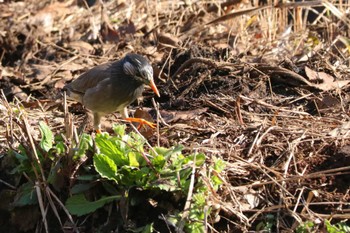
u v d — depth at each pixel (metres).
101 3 15.02
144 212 8.80
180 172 8.75
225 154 9.52
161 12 15.74
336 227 8.33
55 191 9.04
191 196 8.52
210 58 12.41
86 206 8.74
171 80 11.91
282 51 13.46
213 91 11.59
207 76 11.75
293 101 11.28
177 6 15.93
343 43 13.50
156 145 9.80
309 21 16.12
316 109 11.06
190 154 9.30
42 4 16.55
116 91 10.45
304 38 14.05
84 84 10.65
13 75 12.88
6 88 12.46
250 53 13.40
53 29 15.08
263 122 10.26
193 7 15.53
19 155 9.24
